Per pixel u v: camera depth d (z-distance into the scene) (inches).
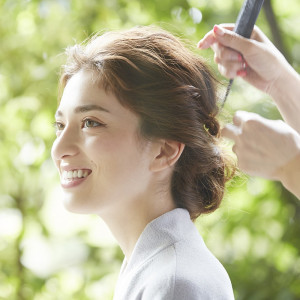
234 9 146.8
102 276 144.5
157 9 147.2
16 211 161.3
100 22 145.7
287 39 147.3
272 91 68.3
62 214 158.1
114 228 63.5
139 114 60.5
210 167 65.9
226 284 59.5
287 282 127.0
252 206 138.2
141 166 60.9
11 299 151.7
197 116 63.9
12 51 149.6
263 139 53.7
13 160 156.7
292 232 133.3
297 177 53.0
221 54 65.7
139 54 61.5
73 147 60.4
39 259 156.3
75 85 61.6
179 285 55.9
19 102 152.0
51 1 150.0
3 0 153.3
